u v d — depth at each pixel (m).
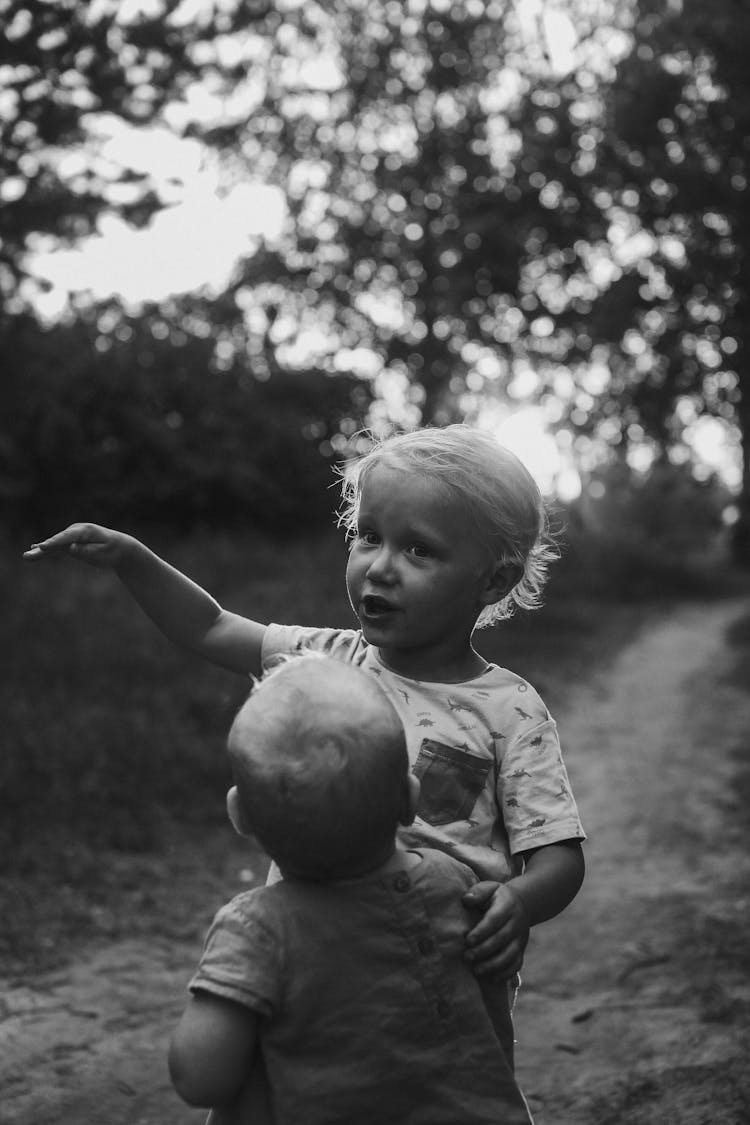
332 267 33.66
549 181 14.79
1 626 12.28
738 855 7.00
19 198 7.93
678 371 13.97
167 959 5.04
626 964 4.96
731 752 10.58
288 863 1.70
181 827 7.23
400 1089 1.71
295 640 2.28
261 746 1.67
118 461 24.56
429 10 28.64
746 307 12.55
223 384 28.23
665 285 13.33
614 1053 4.00
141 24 7.68
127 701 9.88
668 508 40.44
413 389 34.44
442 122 30.12
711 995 4.41
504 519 2.01
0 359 10.84
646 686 15.76
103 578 16.02
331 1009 1.70
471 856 1.94
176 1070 1.67
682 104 12.57
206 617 2.35
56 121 7.66
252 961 1.68
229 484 25.89
